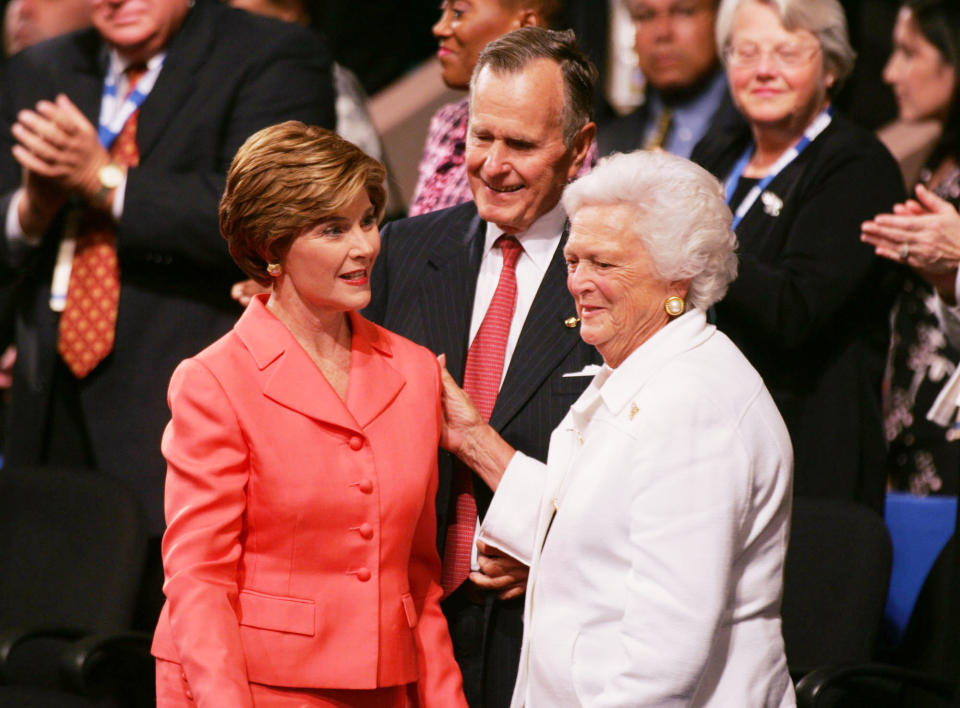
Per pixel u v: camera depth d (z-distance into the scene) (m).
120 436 12.31
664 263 7.69
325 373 8.18
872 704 11.01
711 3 14.73
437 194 12.16
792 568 11.27
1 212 12.52
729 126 13.48
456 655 9.24
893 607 12.53
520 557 8.74
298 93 12.86
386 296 9.78
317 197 7.65
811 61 12.18
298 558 7.84
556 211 9.22
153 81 12.67
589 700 7.70
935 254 11.31
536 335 9.07
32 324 12.62
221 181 12.30
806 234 11.84
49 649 12.12
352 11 19.88
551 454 8.52
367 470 7.95
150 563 12.55
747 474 7.49
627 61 17.42
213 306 12.41
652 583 7.35
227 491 7.67
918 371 13.62
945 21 14.84
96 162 12.08
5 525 12.36
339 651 7.80
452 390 8.88
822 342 11.91
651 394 7.67
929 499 12.63
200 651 7.38
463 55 12.08
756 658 7.70
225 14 12.98
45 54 13.18
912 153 15.93
